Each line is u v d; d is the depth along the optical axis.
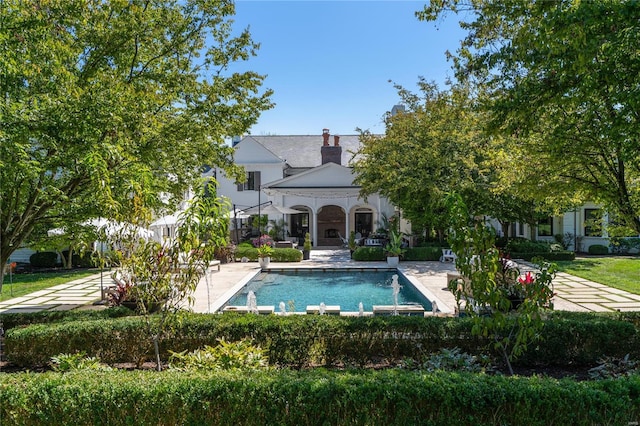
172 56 10.11
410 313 10.09
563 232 26.72
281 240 29.81
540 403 3.74
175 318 5.34
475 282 4.84
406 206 22.69
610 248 24.80
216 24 10.25
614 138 5.94
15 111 6.33
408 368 5.56
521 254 21.64
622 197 8.38
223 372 4.39
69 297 13.65
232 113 10.53
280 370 4.58
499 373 5.23
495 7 6.46
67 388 3.97
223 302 12.38
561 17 4.56
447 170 21.23
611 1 4.37
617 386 3.85
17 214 8.95
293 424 3.83
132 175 7.05
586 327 6.12
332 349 6.29
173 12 9.59
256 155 32.62
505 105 6.18
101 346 6.59
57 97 7.00
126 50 9.05
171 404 3.89
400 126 22.11
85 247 5.88
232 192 32.38
